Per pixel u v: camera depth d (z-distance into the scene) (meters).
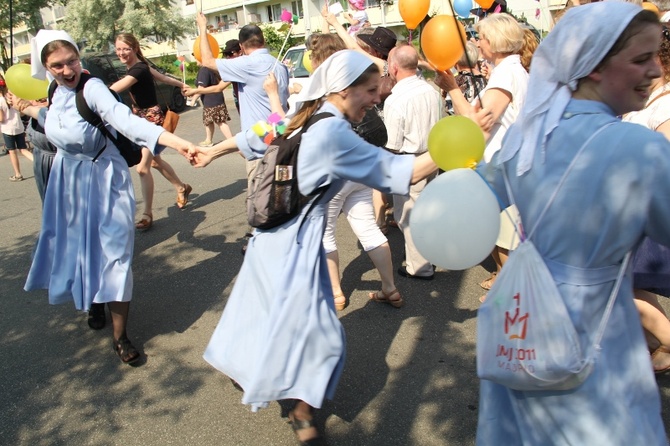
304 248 2.40
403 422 2.82
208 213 6.29
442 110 4.09
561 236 1.53
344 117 2.36
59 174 3.34
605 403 1.54
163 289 4.47
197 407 3.05
